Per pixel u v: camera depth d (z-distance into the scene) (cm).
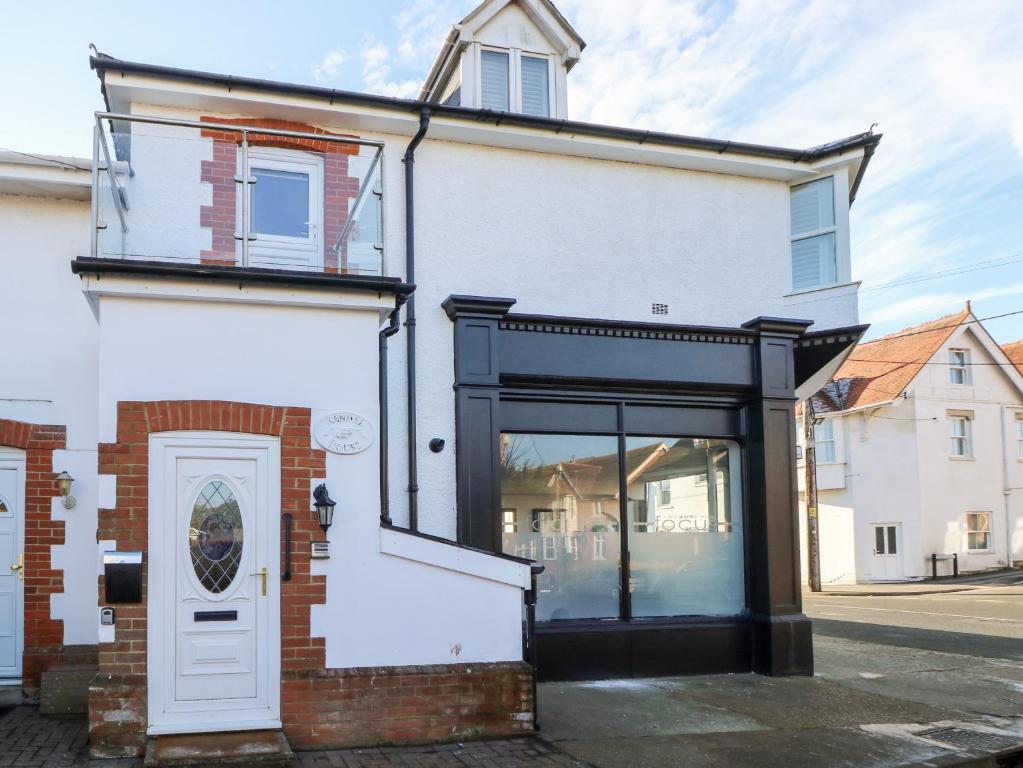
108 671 612
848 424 2870
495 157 966
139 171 739
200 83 844
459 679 677
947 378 2817
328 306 687
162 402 645
